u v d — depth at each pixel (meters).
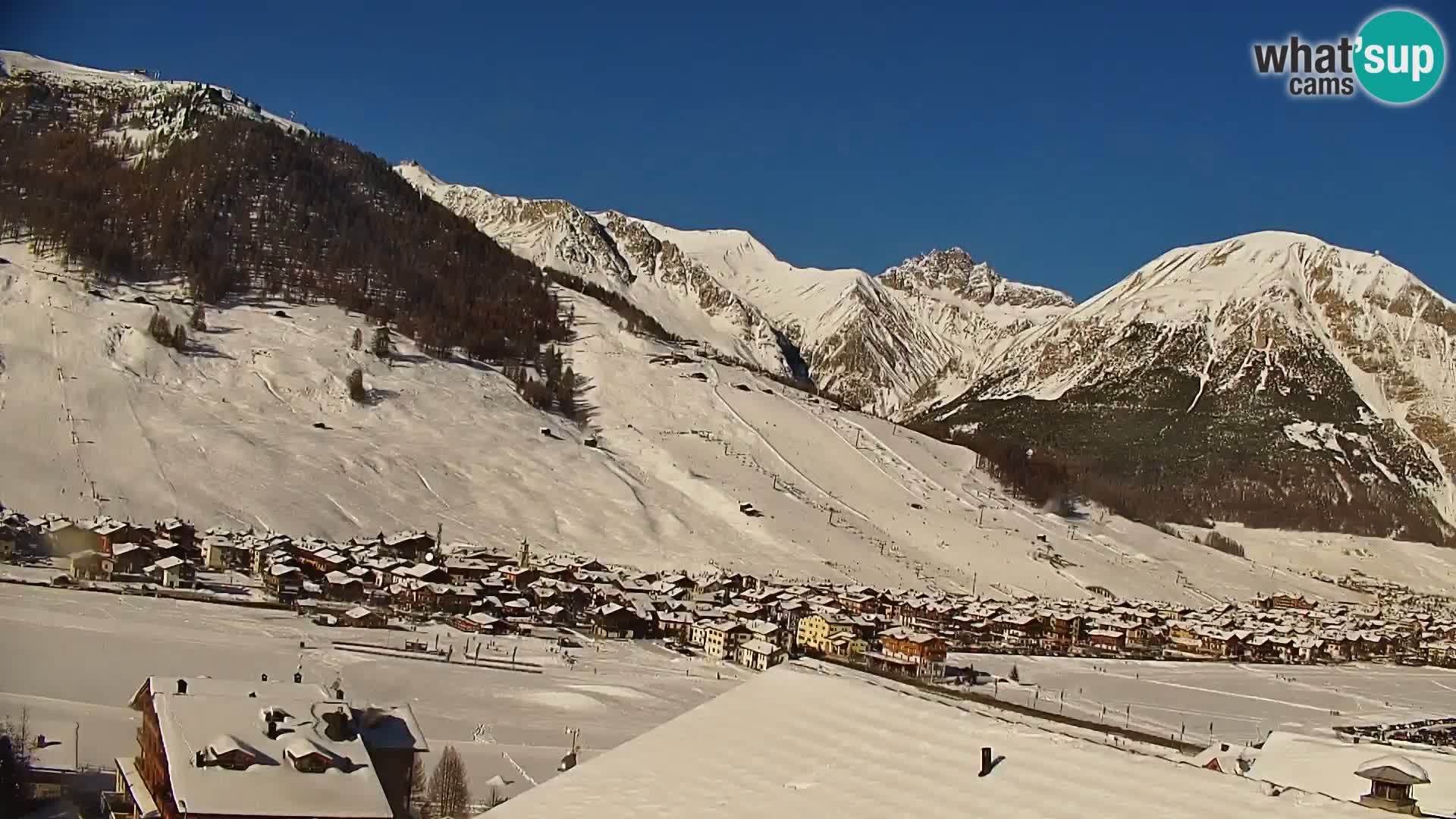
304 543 160.25
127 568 132.50
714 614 153.38
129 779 53.62
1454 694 171.38
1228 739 111.69
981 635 175.75
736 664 131.50
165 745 48.62
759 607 160.00
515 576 158.88
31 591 111.81
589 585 162.12
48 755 60.81
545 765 72.56
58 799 54.53
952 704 34.19
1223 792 26.83
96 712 71.00
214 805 45.75
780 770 31.70
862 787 29.95
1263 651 193.88
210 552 144.62
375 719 56.47
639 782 32.50
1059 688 138.12
